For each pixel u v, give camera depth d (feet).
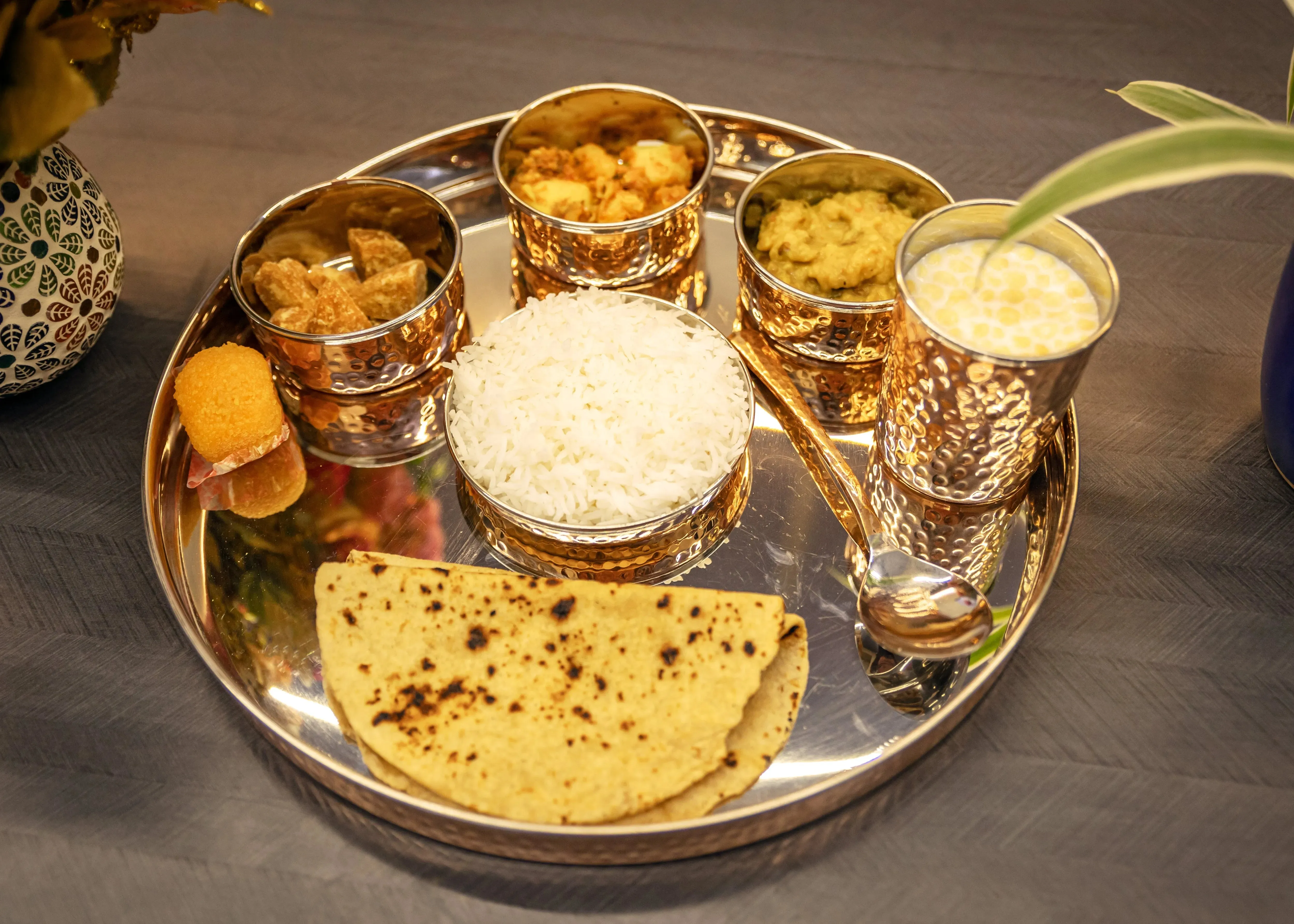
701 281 4.03
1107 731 3.01
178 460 3.51
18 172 3.23
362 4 5.23
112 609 3.25
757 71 4.89
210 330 3.74
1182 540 3.37
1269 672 3.11
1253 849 2.80
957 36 5.03
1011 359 2.72
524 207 3.69
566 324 3.51
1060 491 3.34
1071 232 3.00
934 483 3.33
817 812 2.78
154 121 4.65
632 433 3.20
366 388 3.64
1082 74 4.83
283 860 2.81
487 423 3.26
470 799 2.66
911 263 3.17
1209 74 4.77
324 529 3.34
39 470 3.55
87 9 2.97
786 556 3.26
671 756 2.72
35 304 3.35
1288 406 3.26
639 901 2.73
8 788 2.92
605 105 3.97
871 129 4.60
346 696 2.85
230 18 5.11
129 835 2.85
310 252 3.87
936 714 2.77
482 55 4.99
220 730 3.03
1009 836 2.82
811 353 3.72
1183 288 3.99
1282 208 4.24
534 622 2.98
